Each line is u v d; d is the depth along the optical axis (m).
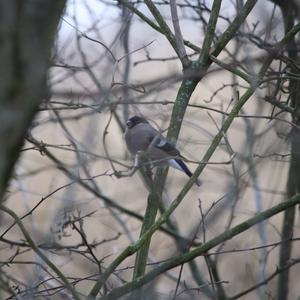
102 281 6.37
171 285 10.29
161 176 7.27
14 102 3.09
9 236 10.79
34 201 11.35
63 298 7.32
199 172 6.71
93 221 11.14
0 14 3.01
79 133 9.39
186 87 7.43
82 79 8.52
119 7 9.05
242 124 10.89
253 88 6.97
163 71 11.62
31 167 11.59
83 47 8.84
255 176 8.08
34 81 3.12
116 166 10.81
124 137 8.95
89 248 7.01
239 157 8.07
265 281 8.04
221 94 12.45
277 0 9.07
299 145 7.90
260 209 8.70
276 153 7.91
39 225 9.53
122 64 9.21
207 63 7.47
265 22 8.91
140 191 10.65
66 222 7.26
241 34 8.49
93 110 6.14
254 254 9.35
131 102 6.01
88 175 8.04
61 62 7.88
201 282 8.95
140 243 6.45
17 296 5.83
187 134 10.37
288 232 9.47
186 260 6.66
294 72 8.76
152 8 7.84
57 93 6.60
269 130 8.23
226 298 8.23
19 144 3.21
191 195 11.17
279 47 7.89
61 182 11.67
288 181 9.32
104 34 9.41
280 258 9.45
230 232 6.72
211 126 11.40
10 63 3.05
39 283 6.71
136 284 6.45
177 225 9.99
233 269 10.08
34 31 3.08
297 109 8.12
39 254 6.19
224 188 9.31
